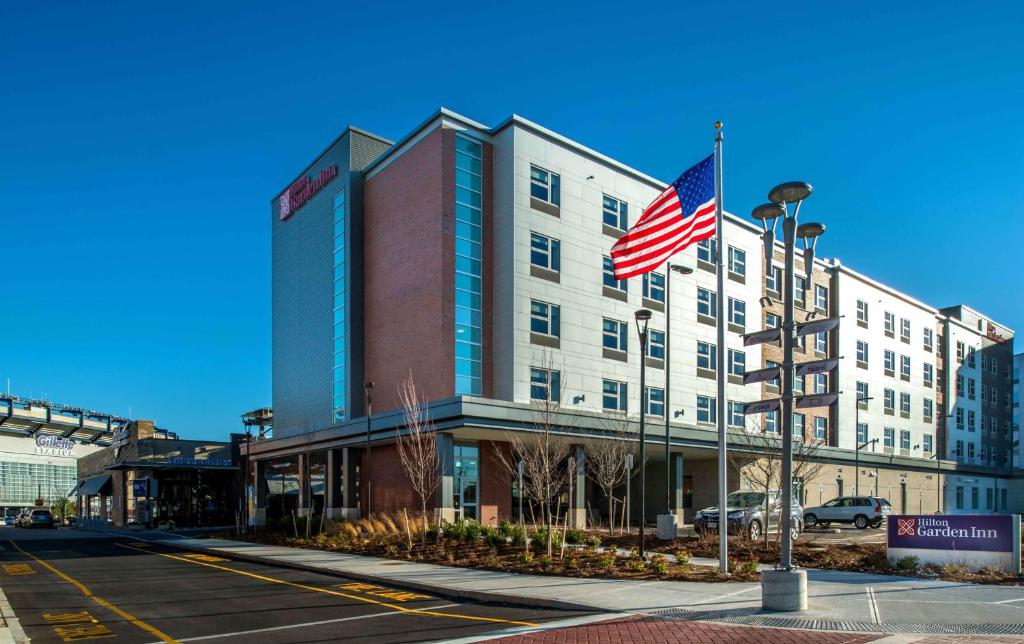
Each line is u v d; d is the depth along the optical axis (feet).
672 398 131.03
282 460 148.87
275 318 156.04
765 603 40.55
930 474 197.88
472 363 110.11
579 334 118.73
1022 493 236.02
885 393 189.57
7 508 320.70
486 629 37.19
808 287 44.21
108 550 95.35
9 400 336.49
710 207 62.18
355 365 124.77
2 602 47.09
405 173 119.85
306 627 38.58
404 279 117.39
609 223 126.62
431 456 91.50
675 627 36.47
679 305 135.44
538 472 86.38
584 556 64.85
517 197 113.29
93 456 225.76
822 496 156.46
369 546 80.43
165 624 39.99
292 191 151.74
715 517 87.10
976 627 35.42
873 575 55.11
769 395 152.15
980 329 247.91
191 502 177.17
